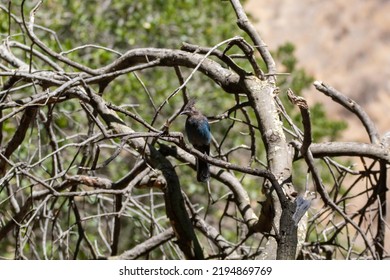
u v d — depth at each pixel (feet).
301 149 31.53
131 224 52.08
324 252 40.04
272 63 34.73
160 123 55.47
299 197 27.66
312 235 46.78
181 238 32.37
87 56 55.42
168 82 57.52
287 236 26.96
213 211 56.80
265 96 32.12
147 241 37.11
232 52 57.11
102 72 36.45
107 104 32.01
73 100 51.03
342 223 38.22
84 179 33.63
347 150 34.24
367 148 34.37
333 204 33.65
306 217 30.09
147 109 55.67
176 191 32.32
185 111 37.11
